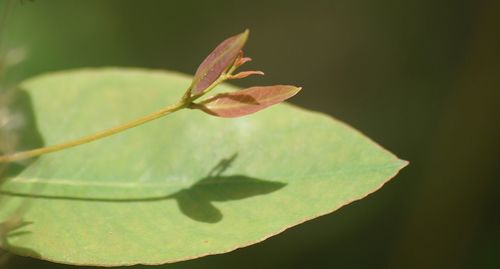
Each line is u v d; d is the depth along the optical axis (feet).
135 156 1.23
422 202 2.33
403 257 2.27
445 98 2.61
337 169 1.18
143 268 1.83
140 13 2.57
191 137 1.23
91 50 2.41
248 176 1.20
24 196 1.20
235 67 1.13
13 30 2.25
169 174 1.22
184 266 1.98
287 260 2.17
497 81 2.42
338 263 2.21
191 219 1.17
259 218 1.16
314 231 2.23
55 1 2.37
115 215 1.18
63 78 1.30
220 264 2.06
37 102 1.28
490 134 2.39
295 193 1.17
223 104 1.13
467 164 2.38
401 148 2.53
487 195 2.33
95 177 1.22
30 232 1.15
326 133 1.20
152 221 1.17
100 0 2.47
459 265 2.26
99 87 1.30
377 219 2.29
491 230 2.29
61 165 1.23
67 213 1.18
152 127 1.25
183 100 1.14
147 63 2.58
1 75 1.28
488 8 2.44
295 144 1.20
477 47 2.45
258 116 1.22
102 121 1.28
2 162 1.18
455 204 2.33
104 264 1.13
